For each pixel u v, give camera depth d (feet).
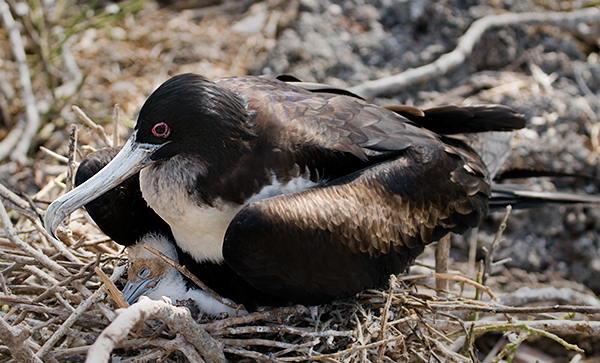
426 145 31.42
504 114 34.40
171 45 52.29
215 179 28.35
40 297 28.94
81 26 51.11
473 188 32.42
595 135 47.55
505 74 50.60
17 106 46.83
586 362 41.73
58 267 29.27
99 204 30.48
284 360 28.02
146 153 28.37
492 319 39.45
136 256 31.35
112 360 29.07
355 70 49.67
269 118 29.19
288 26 52.19
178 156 28.48
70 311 28.55
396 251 30.40
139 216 31.32
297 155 28.78
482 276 35.68
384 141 30.50
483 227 45.65
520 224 45.44
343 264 28.84
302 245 27.68
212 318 29.99
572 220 45.47
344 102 31.27
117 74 49.57
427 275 32.81
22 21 46.52
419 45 50.96
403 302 30.40
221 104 28.22
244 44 52.85
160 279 31.07
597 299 42.14
